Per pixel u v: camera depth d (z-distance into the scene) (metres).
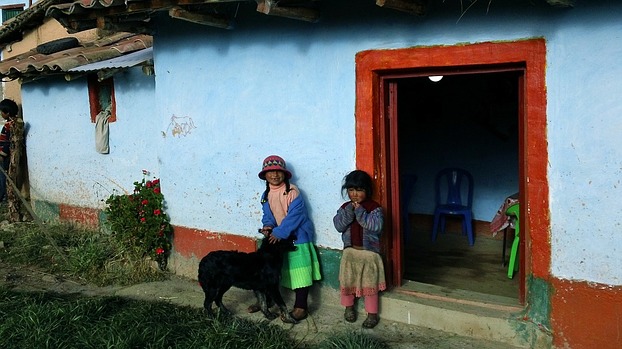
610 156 3.70
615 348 3.79
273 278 4.61
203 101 5.62
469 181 7.21
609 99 3.67
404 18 4.37
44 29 10.12
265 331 4.46
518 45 3.96
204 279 4.72
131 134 7.21
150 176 7.04
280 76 5.06
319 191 4.96
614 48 3.62
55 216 8.71
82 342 4.25
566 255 3.92
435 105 7.49
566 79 3.80
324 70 4.80
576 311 3.91
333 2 4.67
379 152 4.71
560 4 3.59
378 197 4.71
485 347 4.19
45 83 8.51
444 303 4.57
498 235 7.16
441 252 6.59
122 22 5.47
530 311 4.12
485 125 7.18
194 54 5.62
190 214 5.90
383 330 4.55
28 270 6.52
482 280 5.50
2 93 11.36
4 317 4.75
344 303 4.68
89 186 8.00
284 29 4.97
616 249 3.73
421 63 4.32
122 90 7.24
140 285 5.82
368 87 4.59
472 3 4.05
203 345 4.18
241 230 5.52
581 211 3.84
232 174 5.52
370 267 4.54
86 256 6.33
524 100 4.12
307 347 4.28
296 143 5.04
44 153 8.75
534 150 3.98
